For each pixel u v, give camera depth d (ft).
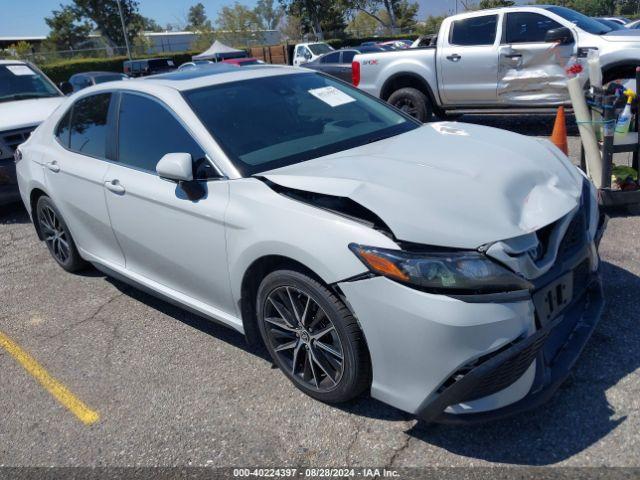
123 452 9.36
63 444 9.73
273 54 117.19
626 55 24.50
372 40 147.54
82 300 15.06
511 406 8.15
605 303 11.06
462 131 11.91
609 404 9.00
